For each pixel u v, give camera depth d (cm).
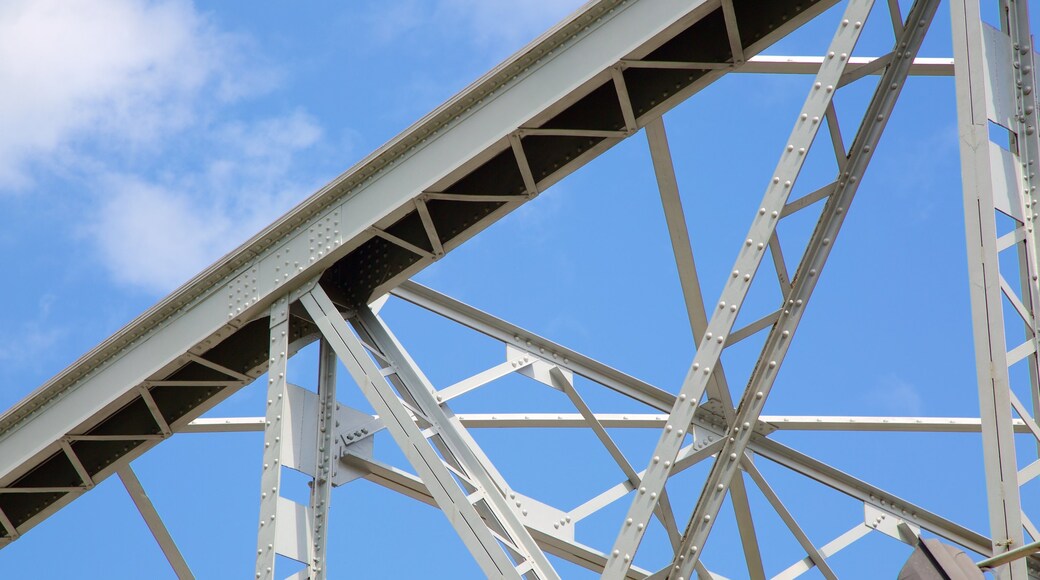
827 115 1131
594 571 1433
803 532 1400
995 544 877
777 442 1478
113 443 1427
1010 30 1020
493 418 1539
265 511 1199
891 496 1481
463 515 1110
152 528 1442
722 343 1026
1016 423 1469
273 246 1284
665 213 1339
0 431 1426
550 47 1153
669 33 1098
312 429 1248
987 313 915
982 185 944
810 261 1068
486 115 1178
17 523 1491
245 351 1349
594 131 1162
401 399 1231
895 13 1140
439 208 1266
